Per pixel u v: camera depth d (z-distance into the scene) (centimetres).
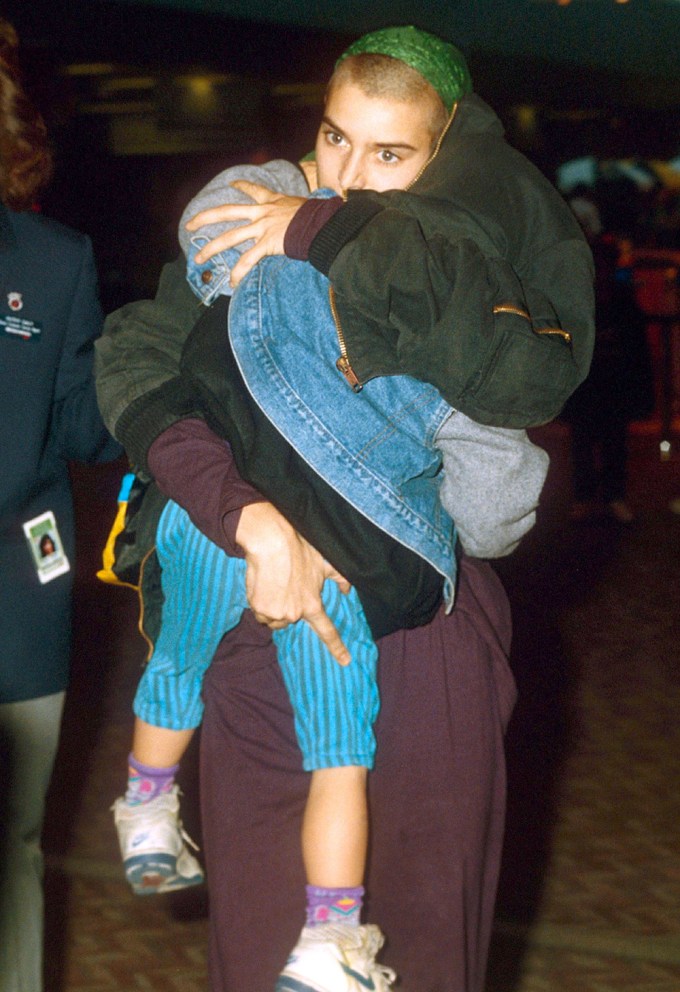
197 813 468
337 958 212
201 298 229
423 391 220
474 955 246
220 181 238
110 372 233
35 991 282
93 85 1285
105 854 443
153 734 244
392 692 237
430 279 205
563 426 1262
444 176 227
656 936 399
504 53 980
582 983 374
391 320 207
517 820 477
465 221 218
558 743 550
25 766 277
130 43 868
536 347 206
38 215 276
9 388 267
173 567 235
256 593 215
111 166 1345
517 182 227
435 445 224
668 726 571
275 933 241
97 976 372
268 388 214
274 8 867
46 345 270
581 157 1588
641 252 1378
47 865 434
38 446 271
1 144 267
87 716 567
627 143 1612
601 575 809
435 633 238
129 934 395
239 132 1338
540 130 1295
